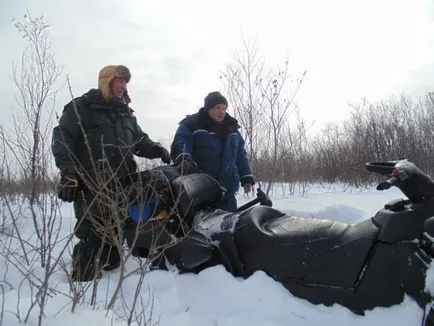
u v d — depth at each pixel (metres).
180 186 3.17
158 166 3.62
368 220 2.50
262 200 3.54
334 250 2.45
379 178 10.24
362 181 10.36
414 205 2.31
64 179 3.11
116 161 3.41
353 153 10.95
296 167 10.06
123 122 3.60
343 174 10.80
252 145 8.19
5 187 4.12
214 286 2.75
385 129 11.27
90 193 3.30
